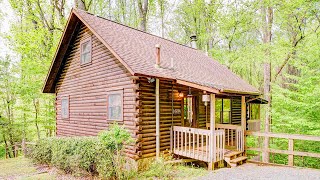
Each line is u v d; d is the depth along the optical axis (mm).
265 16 16312
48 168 9531
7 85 16531
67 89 12523
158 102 8703
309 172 7742
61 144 8914
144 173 7746
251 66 25969
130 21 25875
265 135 9242
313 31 14289
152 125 8688
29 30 19281
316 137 8094
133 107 8312
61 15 19203
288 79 16469
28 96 15930
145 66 8281
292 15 14602
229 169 8289
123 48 8992
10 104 16703
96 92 10320
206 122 11812
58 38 18531
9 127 16594
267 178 7012
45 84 13336
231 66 18375
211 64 13953
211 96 8219
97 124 10148
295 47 14609
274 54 14617
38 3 18188
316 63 11594
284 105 11633
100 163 7184
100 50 10211
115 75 9273
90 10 22734
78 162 7770
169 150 9273
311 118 10781
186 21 24734
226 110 13570
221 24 18891
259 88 27266
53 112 17234
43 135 20750
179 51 13023
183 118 10055
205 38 20281
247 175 7410
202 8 21703
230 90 8094
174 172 7957
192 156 8594
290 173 7605
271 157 13555
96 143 7477
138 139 8109
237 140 9891
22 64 16344
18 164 10625
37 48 17359
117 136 7078
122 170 7348
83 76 11258
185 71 9781
